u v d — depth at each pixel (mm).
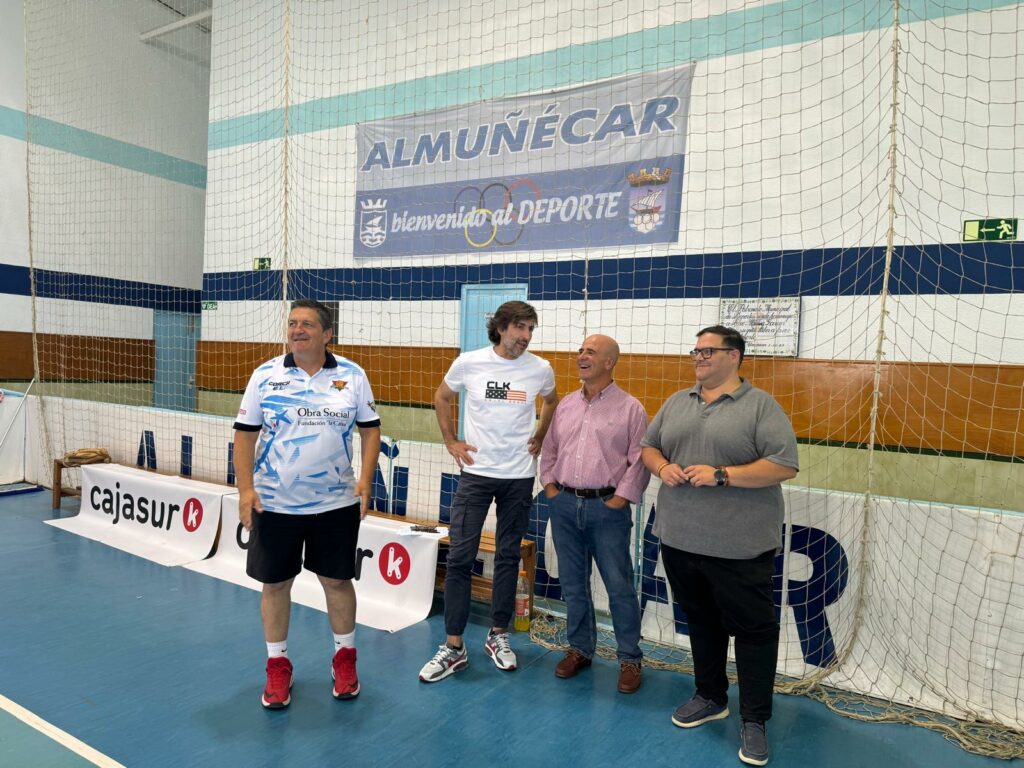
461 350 5383
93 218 7527
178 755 2055
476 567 3656
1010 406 3541
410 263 5617
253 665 2725
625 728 2338
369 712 2379
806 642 2840
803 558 2867
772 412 2145
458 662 2725
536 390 2744
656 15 4426
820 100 3951
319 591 3703
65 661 2705
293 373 2312
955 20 3607
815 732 2375
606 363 2613
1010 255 3518
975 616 2504
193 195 8695
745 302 4199
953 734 2359
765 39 4090
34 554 4156
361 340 5953
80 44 7301
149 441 5438
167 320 8445
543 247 4922
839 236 3936
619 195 4594
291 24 6223
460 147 5297
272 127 6422
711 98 4266
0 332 6746
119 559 4121
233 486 4672
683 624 3109
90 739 2127
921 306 3744
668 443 2324
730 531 2146
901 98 3748
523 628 3236
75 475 5688
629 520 2641
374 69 5750
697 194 4324
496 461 2699
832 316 3967
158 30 7691
